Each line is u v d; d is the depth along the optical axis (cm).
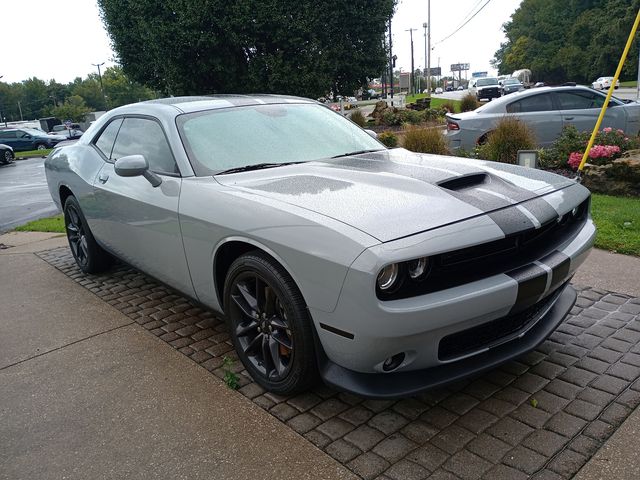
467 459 235
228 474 237
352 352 242
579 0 7612
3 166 2497
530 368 304
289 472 235
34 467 253
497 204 264
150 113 393
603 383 285
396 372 252
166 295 466
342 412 276
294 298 263
